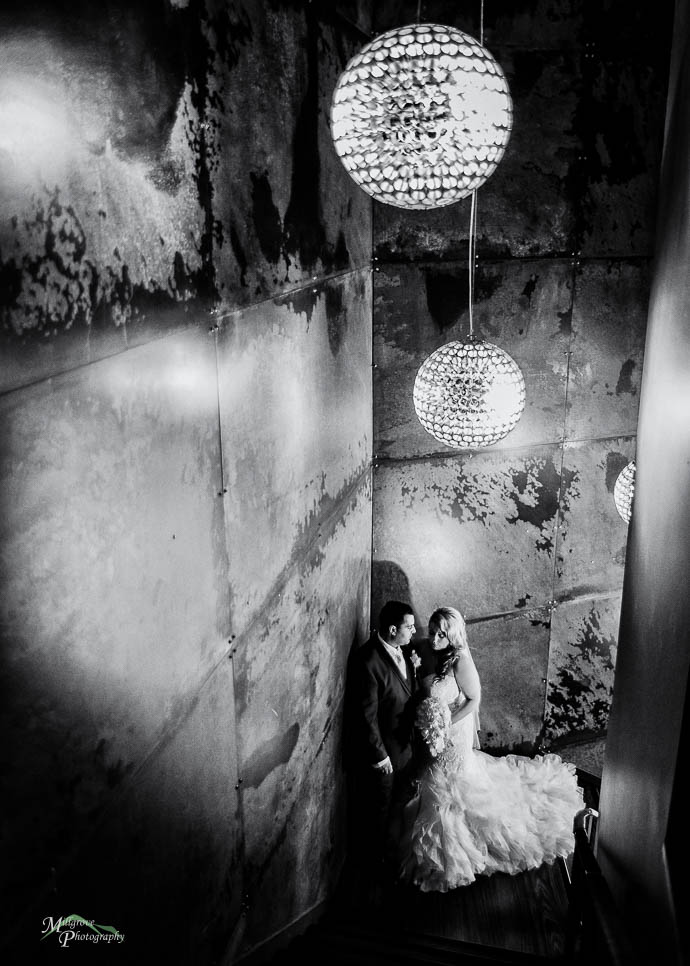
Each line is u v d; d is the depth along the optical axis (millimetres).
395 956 3850
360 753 4879
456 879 4812
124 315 1948
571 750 6203
